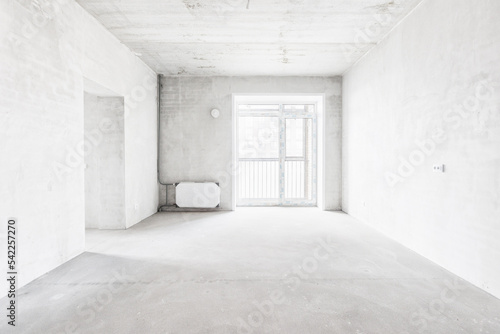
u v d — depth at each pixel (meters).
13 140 2.36
